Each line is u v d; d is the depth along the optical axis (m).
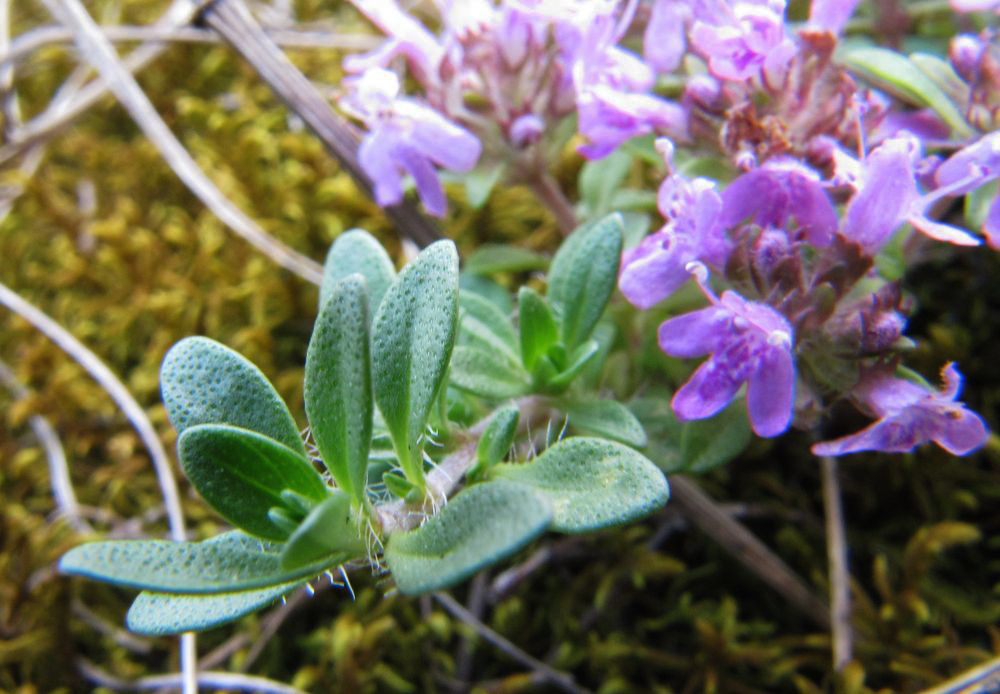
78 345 0.07
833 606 0.06
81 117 0.09
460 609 0.06
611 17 0.05
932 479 0.06
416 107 0.05
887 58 0.05
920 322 0.07
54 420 0.07
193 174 0.08
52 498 0.07
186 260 0.08
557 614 0.06
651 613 0.06
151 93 0.09
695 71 0.05
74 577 0.06
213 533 0.06
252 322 0.07
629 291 0.05
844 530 0.06
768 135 0.05
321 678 0.06
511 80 0.06
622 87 0.05
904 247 0.06
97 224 0.08
